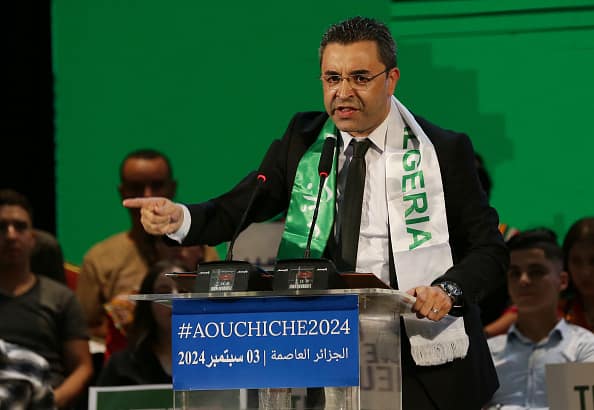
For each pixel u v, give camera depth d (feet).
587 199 67.15
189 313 28.91
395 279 33.09
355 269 33.17
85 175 74.38
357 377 27.89
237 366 28.50
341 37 32.58
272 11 72.54
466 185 33.78
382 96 32.71
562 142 67.62
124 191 65.21
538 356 51.60
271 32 72.64
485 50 68.64
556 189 67.51
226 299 28.68
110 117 74.23
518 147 68.03
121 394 43.32
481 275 32.14
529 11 67.97
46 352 57.52
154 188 64.80
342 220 33.53
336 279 28.22
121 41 74.18
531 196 67.82
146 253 64.39
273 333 28.35
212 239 34.32
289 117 72.49
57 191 74.43
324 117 35.42
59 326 58.29
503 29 68.39
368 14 70.64
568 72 67.67
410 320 32.71
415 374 32.96
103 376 54.29
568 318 56.08
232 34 73.05
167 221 32.73
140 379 53.62
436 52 69.21
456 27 69.10
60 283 60.29
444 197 33.68
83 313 59.31
